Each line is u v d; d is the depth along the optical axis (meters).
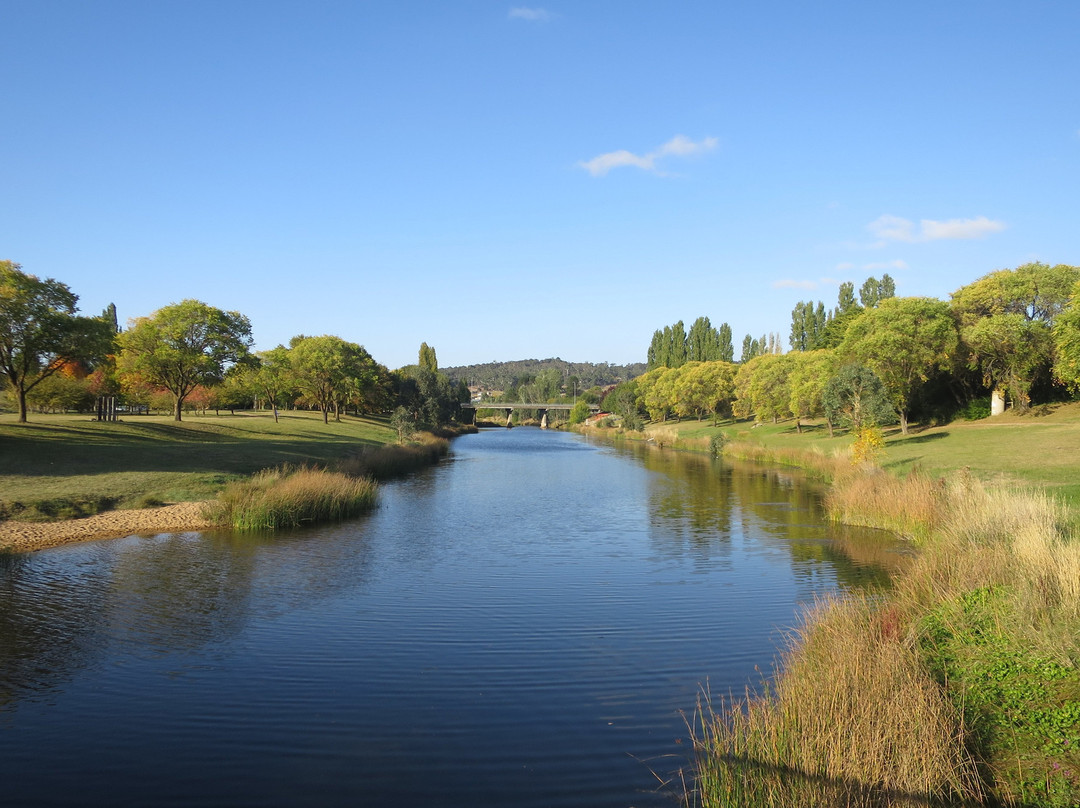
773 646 14.14
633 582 19.55
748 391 79.56
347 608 16.95
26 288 38.38
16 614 16.12
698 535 26.67
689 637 14.78
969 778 7.96
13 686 12.16
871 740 7.95
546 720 10.80
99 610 16.53
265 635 14.91
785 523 28.81
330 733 10.41
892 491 27.39
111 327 44.03
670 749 9.78
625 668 13.00
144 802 8.56
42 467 31.73
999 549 15.66
